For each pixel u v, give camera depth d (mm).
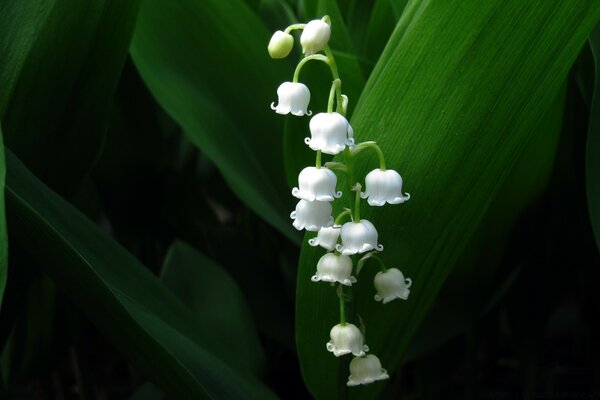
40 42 221
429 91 199
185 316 240
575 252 311
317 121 188
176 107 263
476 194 212
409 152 206
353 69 250
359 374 210
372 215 213
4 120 224
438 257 220
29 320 298
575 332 396
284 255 328
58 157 240
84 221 223
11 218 192
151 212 326
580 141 281
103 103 242
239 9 272
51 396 315
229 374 229
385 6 267
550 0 188
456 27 192
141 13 267
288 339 308
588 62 258
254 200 269
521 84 198
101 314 202
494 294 292
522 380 329
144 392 301
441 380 328
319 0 260
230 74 278
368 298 224
